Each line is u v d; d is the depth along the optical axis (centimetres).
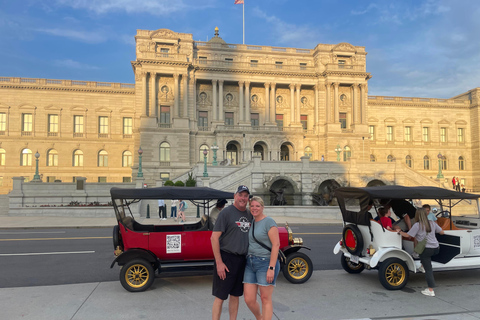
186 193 1005
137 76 6050
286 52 6819
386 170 4531
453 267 943
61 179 6256
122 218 1031
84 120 6431
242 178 4112
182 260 995
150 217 3098
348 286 927
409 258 912
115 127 6538
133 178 5778
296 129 6288
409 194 941
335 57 6694
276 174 4216
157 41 6053
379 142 7369
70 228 2348
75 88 6397
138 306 780
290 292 874
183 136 5906
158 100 6072
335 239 1783
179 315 725
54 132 6288
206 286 943
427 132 7662
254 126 6206
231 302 601
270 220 593
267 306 576
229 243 590
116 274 1092
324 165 4378
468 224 1115
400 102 7519
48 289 906
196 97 6419
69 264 1227
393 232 924
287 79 6581
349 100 6788
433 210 1265
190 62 6016
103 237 1881
